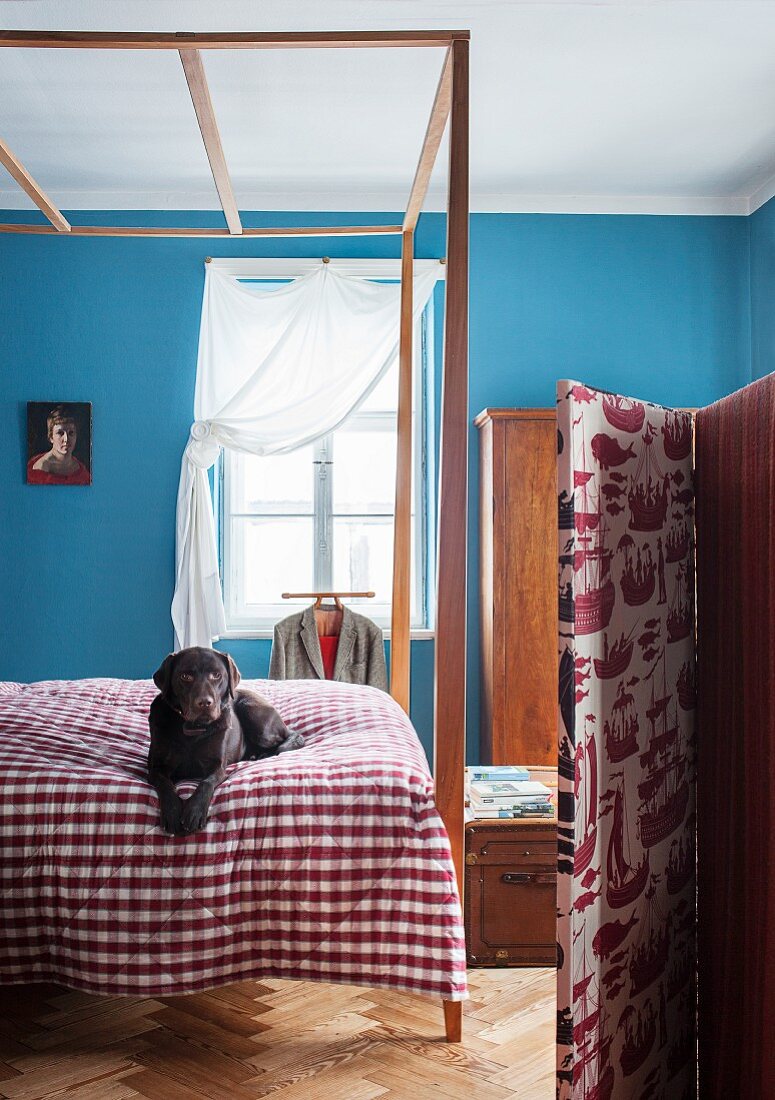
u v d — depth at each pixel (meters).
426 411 4.69
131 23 3.08
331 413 4.51
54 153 4.09
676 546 1.43
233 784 2.32
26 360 4.56
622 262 4.67
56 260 4.57
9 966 2.25
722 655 1.35
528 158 4.18
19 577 4.55
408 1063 2.29
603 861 1.19
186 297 4.60
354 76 3.38
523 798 2.99
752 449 1.23
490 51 3.23
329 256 4.63
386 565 4.77
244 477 4.74
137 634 4.58
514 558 4.10
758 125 3.85
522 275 4.65
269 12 3.01
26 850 2.25
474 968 2.92
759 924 1.21
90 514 4.57
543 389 4.64
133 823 2.26
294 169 4.28
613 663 1.21
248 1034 2.44
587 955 1.15
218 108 3.64
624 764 1.24
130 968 2.22
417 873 2.25
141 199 4.58
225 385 4.53
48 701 3.15
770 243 4.46
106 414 4.58
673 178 4.43
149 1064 2.28
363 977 2.24
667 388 4.67
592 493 1.16
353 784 2.31
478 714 4.55
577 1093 1.13
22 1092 2.15
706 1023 1.43
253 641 4.60
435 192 4.59
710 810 1.41
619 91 3.53
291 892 2.24
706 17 3.02
